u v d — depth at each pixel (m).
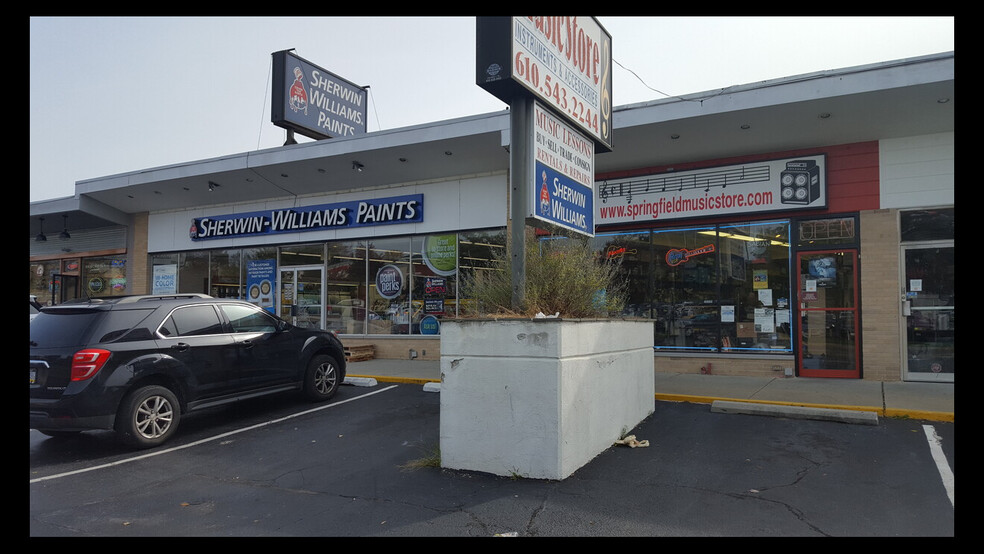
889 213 10.63
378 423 8.43
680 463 6.25
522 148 6.48
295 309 16.72
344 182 15.55
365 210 15.50
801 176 11.15
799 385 10.25
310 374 9.69
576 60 7.55
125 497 5.62
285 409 9.45
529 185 6.43
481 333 6.04
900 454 6.43
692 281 12.13
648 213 12.36
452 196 14.52
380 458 6.73
